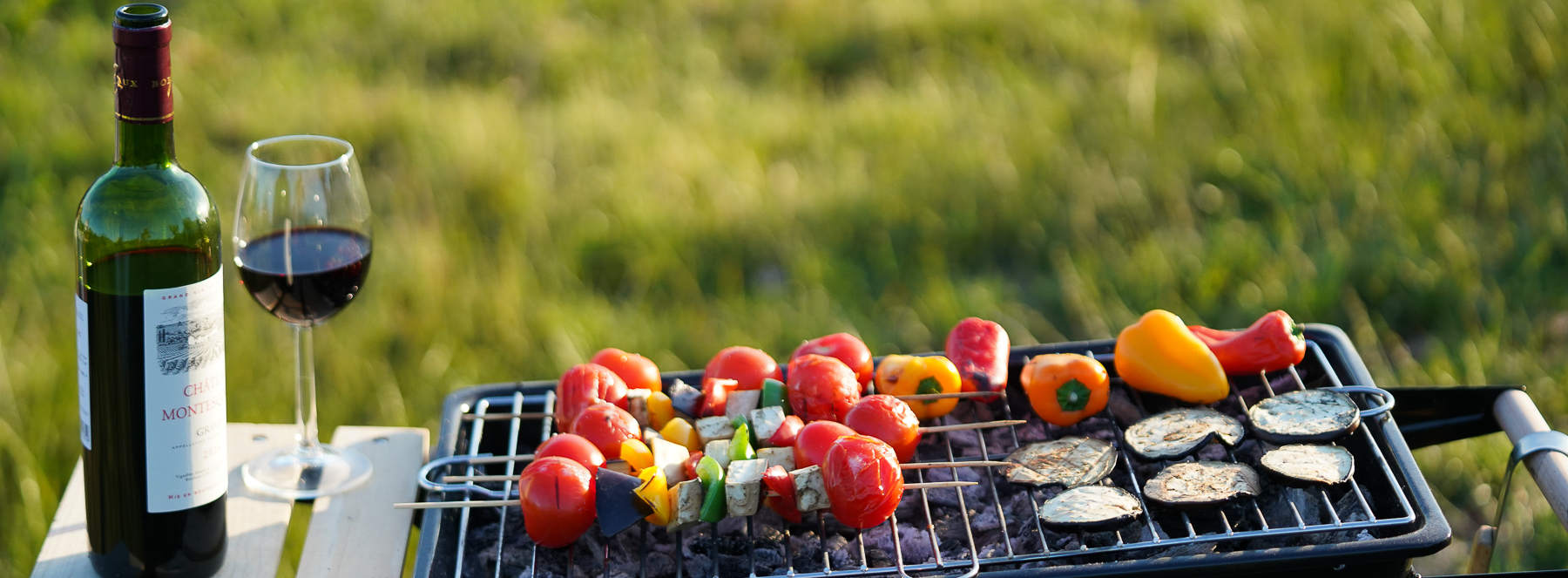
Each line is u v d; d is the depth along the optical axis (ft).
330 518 4.98
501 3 18.21
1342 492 4.81
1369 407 5.21
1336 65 14.17
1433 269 11.00
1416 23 14.62
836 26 17.46
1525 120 13.01
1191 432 5.00
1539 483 5.06
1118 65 15.88
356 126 14.01
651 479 4.41
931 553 4.72
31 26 16.63
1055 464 4.91
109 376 4.06
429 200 12.16
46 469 8.63
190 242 4.05
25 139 13.32
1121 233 12.00
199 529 4.30
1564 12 14.65
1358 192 12.04
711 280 11.61
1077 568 4.19
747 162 13.52
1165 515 4.80
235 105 14.62
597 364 5.41
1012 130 13.89
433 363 10.06
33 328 9.89
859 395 5.17
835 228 12.19
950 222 12.25
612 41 17.17
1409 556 4.16
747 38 17.34
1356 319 10.52
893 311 11.03
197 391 4.17
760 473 4.44
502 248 11.55
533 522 4.43
